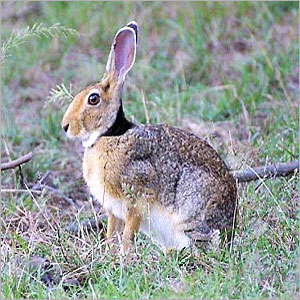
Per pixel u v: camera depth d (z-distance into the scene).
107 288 9.73
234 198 11.26
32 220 11.57
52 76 18.00
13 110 16.89
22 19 19.92
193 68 17.56
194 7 19.41
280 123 14.66
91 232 11.59
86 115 11.22
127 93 16.50
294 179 12.35
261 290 9.71
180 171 11.04
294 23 18.58
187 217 10.95
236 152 13.23
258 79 16.41
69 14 19.56
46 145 15.16
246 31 18.62
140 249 10.70
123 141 11.09
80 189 13.92
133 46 11.39
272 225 11.33
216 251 10.55
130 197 11.01
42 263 10.41
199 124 15.06
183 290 9.59
